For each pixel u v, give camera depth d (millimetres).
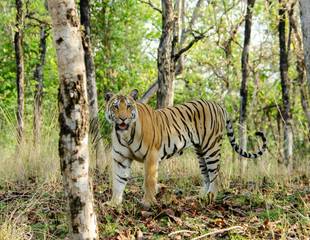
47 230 6152
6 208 7152
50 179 8477
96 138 10477
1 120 12961
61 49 4602
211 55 18938
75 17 4637
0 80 17859
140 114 7484
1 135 12414
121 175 7539
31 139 10531
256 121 22938
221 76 17859
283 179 9406
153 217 6828
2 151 10883
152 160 7562
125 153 7504
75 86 4629
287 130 14875
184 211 7027
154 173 7543
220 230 5867
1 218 6289
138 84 19562
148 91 13844
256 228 6188
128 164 7617
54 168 9000
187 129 8273
